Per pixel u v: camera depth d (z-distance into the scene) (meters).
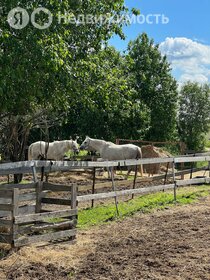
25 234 8.36
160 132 39.53
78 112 33.62
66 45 11.03
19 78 9.46
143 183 17.61
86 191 14.72
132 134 35.09
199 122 45.91
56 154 19.73
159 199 13.52
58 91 11.38
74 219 8.68
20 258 7.24
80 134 34.50
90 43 11.98
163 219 10.82
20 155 16.72
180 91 46.50
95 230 9.58
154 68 38.97
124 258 7.33
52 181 17.45
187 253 7.60
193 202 13.52
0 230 8.27
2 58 9.16
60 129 34.62
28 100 11.37
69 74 10.66
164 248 7.94
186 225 10.02
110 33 12.13
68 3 10.93
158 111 38.94
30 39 9.41
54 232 8.24
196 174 23.23
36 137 31.22
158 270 6.68
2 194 7.59
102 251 7.82
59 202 8.74
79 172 19.52
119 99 13.39
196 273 6.51
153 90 38.69
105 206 12.39
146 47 39.16
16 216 7.51
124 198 13.95
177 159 14.49
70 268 6.83
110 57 13.33
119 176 20.22
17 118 15.47
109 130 34.47
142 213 11.63
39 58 9.52
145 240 8.56
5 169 9.84
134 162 12.92
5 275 6.52
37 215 7.88
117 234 9.16
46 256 7.39
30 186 8.57
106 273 6.59
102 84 12.09
